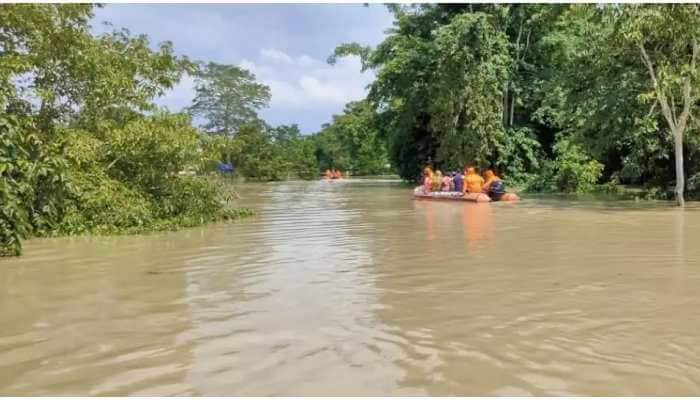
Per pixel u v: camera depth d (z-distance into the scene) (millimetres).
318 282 7086
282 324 5285
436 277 7266
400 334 4945
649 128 20656
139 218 12789
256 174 55688
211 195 15328
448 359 4336
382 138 50000
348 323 5285
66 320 5512
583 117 23375
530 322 5246
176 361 4371
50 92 12805
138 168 14359
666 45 18859
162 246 10422
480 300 6059
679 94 19328
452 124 31516
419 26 36875
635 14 17516
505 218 14734
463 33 30312
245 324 5301
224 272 7828
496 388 3805
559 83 23969
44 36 13047
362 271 7750
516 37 34500
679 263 8055
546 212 16344
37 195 12141
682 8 17109
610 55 20641
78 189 11969
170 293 6586
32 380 4051
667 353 4406
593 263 8117
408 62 35250
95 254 9547
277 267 8141
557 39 31422
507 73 31719
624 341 4695
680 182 17875
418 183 39781
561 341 4715
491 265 8031
